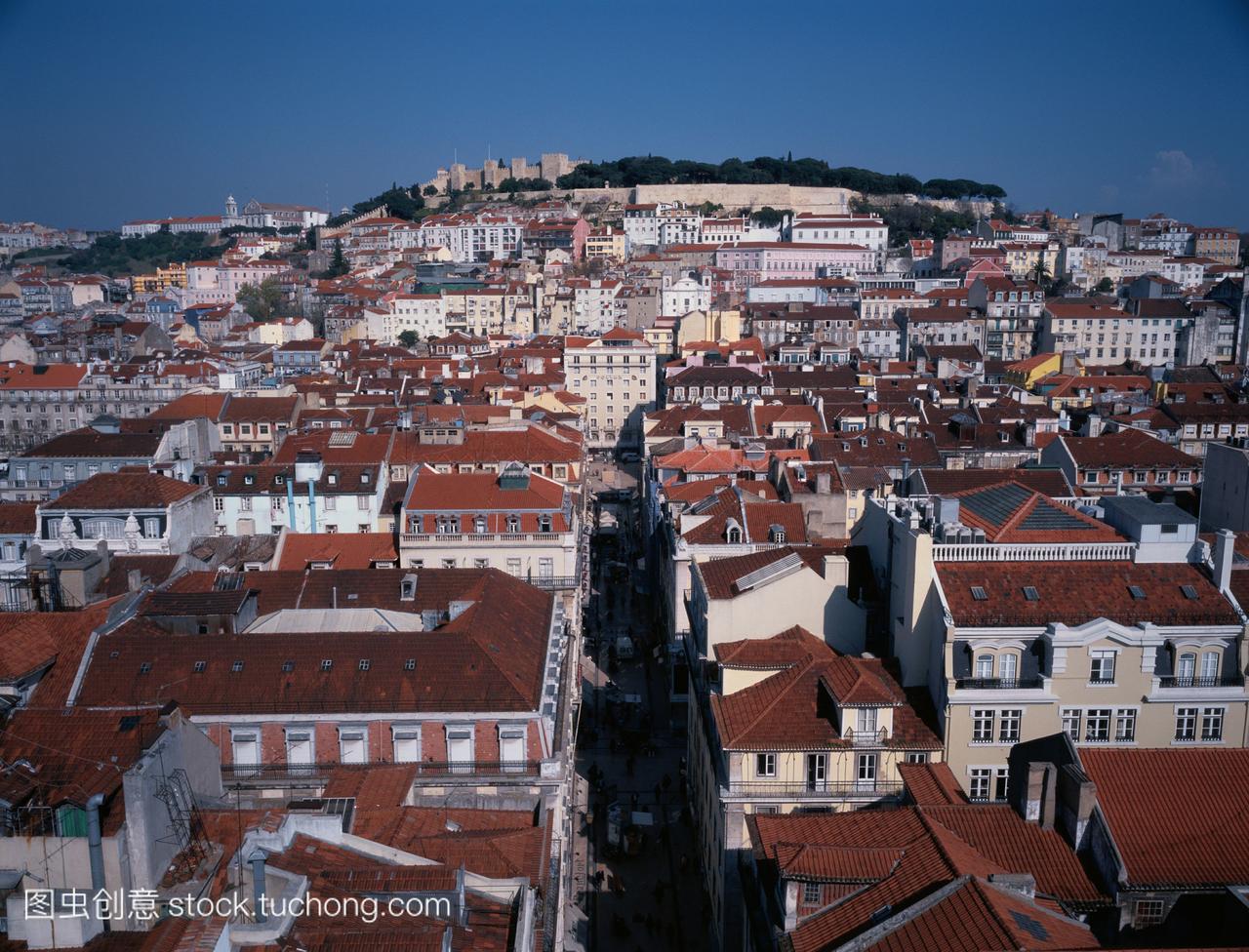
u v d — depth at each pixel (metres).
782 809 68.38
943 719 68.88
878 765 68.44
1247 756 54.88
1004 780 68.81
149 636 77.81
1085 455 154.75
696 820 87.19
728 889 68.31
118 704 73.31
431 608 90.19
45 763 57.47
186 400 187.25
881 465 151.88
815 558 86.25
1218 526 117.50
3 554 115.75
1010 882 47.25
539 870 52.88
